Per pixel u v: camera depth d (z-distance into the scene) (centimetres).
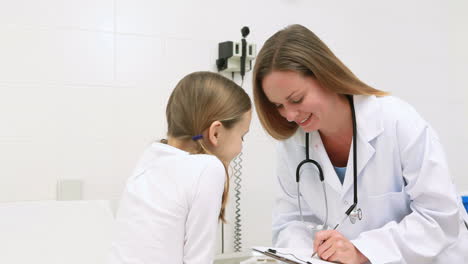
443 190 93
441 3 222
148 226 82
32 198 158
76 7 163
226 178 99
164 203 83
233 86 101
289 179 127
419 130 98
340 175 116
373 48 208
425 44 218
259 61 97
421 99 218
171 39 175
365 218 108
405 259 94
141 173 93
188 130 95
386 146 101
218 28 183
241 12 186
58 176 161
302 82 93
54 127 161
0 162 154
